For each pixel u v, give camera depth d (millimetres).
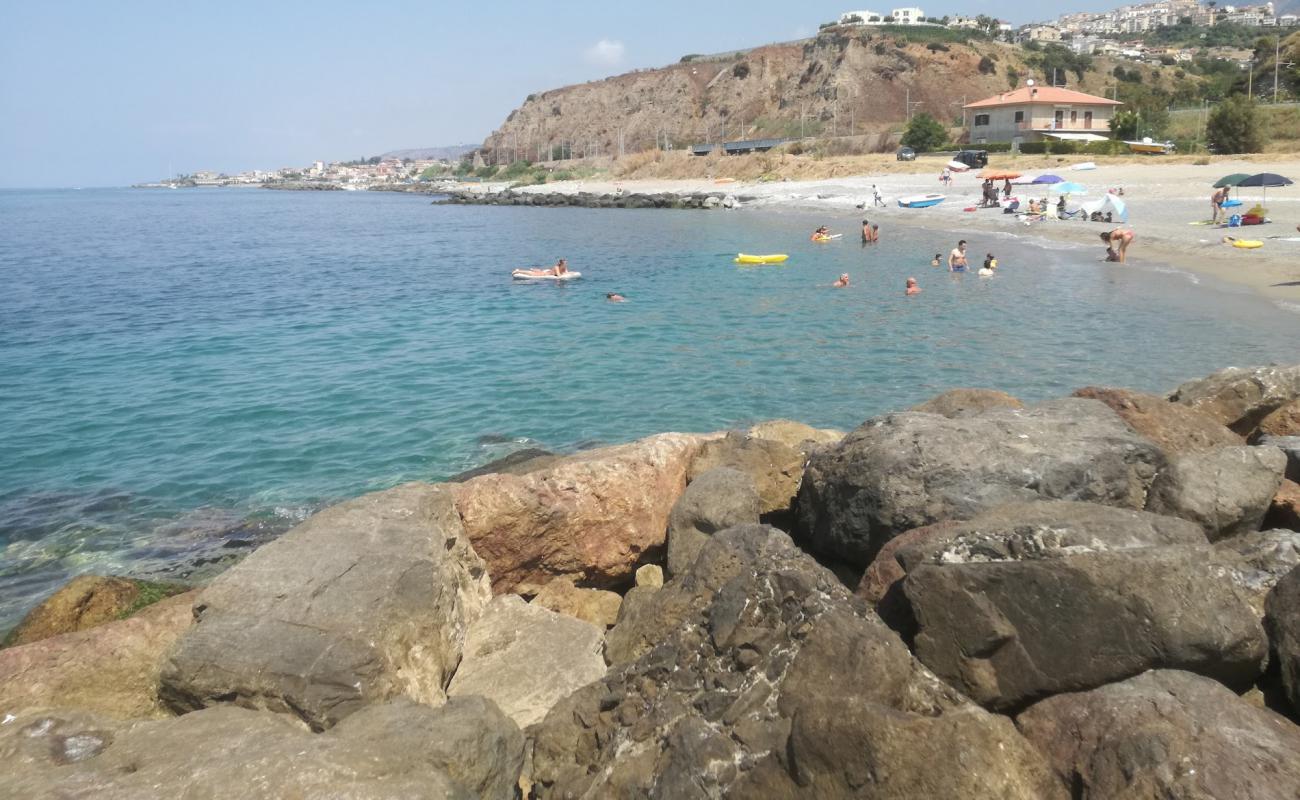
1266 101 85188
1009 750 4191
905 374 18781
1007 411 8516
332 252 52281
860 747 4148
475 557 7902
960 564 5461
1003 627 5203
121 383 19875
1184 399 10695
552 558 8695
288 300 32312
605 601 8430
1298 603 5152
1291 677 4973
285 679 5379
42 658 5961
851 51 131750
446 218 84750
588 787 5051
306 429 16266
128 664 6070
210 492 13391
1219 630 4895
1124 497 7398
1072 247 36844
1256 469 7145
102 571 10961
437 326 26156
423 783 4254
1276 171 51812
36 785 4250
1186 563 5086
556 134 175500
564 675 6477
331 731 4840
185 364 21750
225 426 16516
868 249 40906
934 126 90938
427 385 19141
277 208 125500
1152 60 171000
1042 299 26453
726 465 9609
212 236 70000
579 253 45281
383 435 15836
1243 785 3889
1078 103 84625
